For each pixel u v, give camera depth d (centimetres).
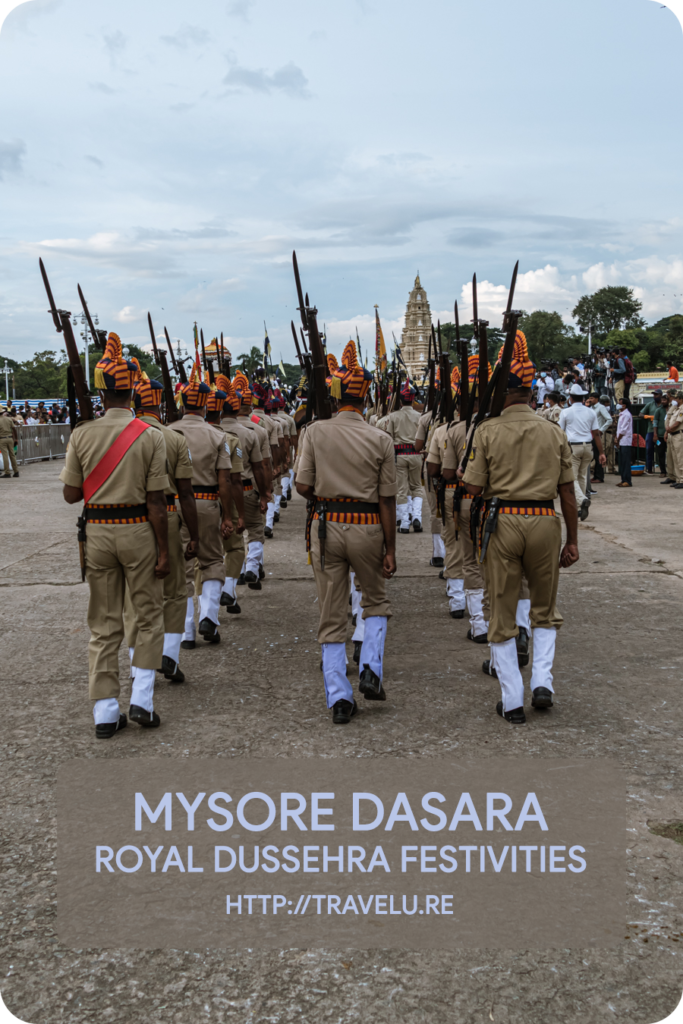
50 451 2756
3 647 578
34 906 278
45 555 932
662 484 1645
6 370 9675
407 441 1045
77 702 468
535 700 438
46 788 360
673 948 252
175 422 579
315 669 524
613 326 13200
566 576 775
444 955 252
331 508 435
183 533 572
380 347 1148
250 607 689
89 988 240
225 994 238
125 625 450
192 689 488
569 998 233
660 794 346
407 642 577
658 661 527
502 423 432
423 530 1088
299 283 468
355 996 236
